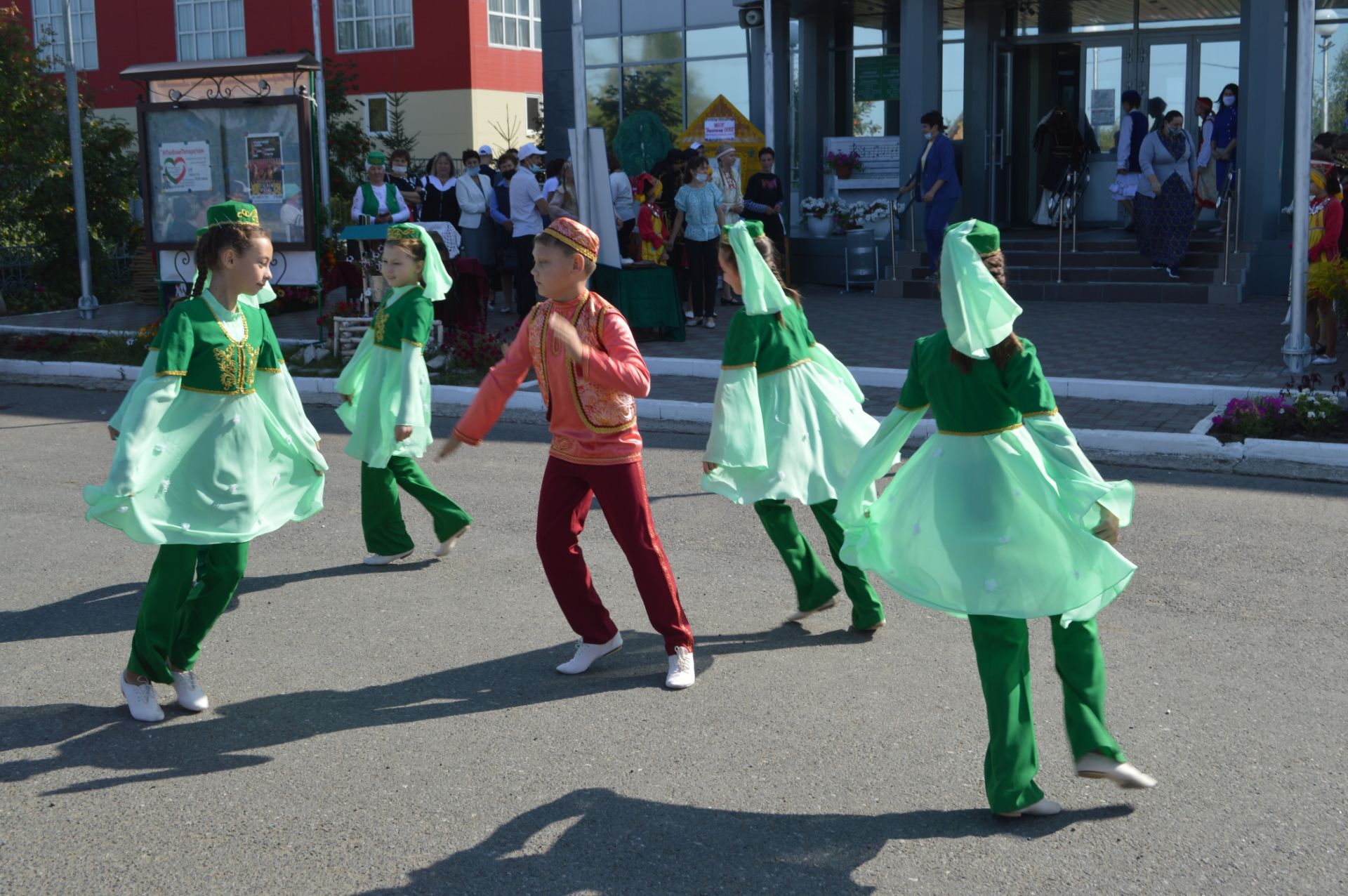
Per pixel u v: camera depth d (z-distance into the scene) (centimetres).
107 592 650
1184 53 1925
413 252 656
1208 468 860
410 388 643
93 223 2131
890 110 2081
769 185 1717
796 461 555
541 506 517
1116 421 966
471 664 544
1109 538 390
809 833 392
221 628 595
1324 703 481
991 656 392
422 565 689
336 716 490
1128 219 1955
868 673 522
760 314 547
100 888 365
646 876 368
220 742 467
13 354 1502
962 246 385
